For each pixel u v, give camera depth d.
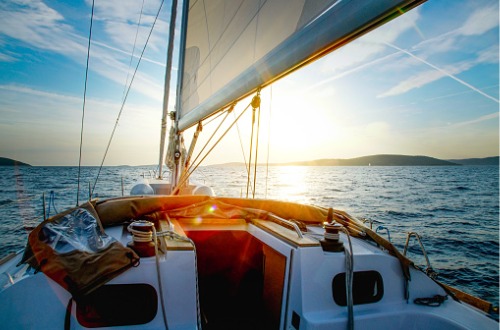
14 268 2.47
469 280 9.85
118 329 1.83
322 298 2.10
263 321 2.68
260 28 2.27
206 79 3.44
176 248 1.99
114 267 1.81
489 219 20.45
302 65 1.87
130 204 3.12
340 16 1.43
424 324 2.13
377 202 28.16
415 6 1.17
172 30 6.59
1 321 1.68
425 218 20.67
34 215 16.42
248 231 3.17
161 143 7.33
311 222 3.47
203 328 2.70
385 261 2.28
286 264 2.21
